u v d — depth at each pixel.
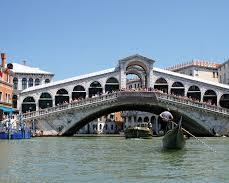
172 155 22.62
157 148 28.75
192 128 57.41
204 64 81.38
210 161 19.47
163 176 14.32
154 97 53.34
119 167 16.78
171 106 53.62
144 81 63.31
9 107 52.69
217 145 32.97
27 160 19.52
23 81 66.69
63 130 52.59
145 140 43.84
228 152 25.16
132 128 49.03
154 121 87.88
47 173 14.92
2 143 33.78
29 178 13.74
